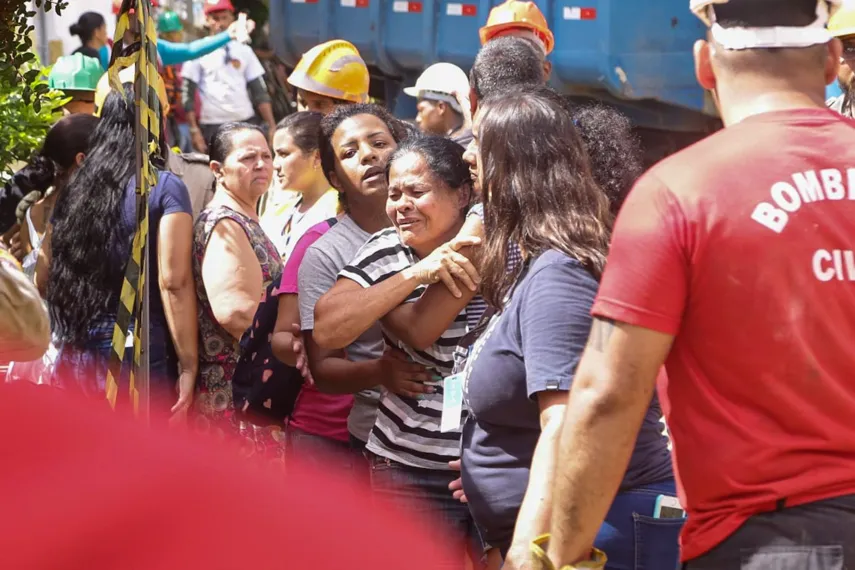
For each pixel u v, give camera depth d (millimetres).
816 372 3105
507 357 4027
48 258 6770
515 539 3646
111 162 6312
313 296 5762
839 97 7363
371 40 14156
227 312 6414
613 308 3150
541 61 6246
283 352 6016
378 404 5602
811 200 3115
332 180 6082
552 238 3924
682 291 3141
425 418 5195
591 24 12891
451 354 5098
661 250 3121
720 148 3195
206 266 6480
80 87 8727
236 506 2252
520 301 3953
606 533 3969
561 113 4125
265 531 2248
